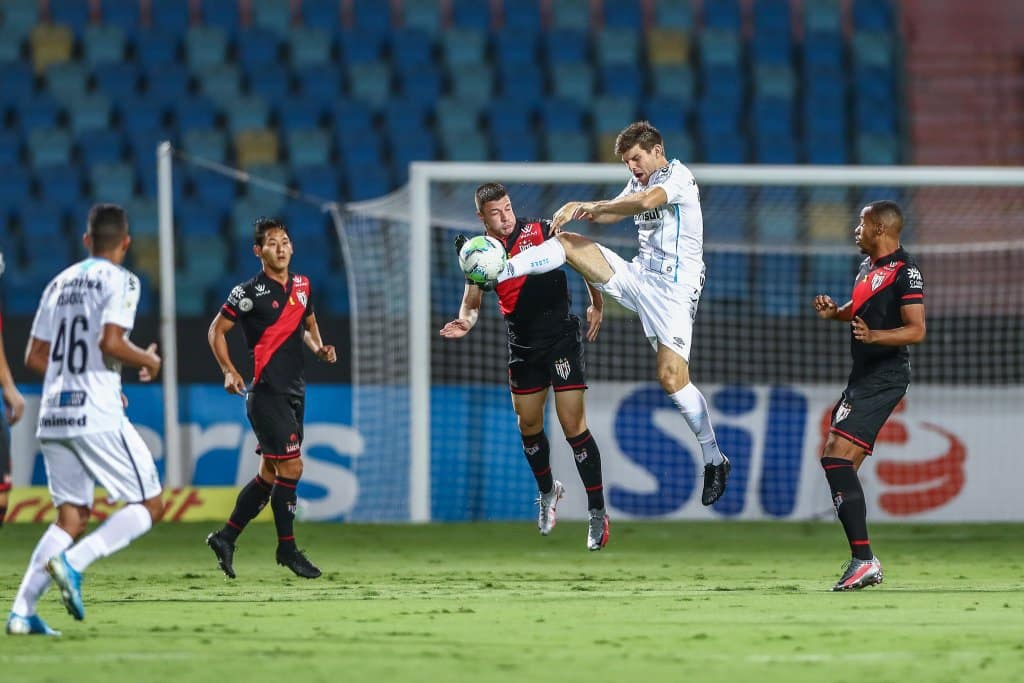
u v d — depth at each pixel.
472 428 47.91
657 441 47.34
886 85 72.56
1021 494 47.53
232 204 64.25
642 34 74.19
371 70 70.94
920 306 26.11
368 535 42.66
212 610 23.69
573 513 47.34
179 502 45.41
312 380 47.28
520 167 45.56
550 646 19.00
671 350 27.12
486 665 17.34
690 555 37.44
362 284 49.22
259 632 20.53
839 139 69.56
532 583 29.25
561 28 74.31
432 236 50.22
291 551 29.62
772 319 49.59
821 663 17.47
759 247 51.38
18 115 68.94
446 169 45.44
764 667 17.17
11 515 45.12
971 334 48.09
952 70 74.88
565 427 29.02
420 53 72.31
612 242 50.66
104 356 20.55
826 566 34.19
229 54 72.50
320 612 23.33
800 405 47.75
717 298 49.69
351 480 47.12
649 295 27.06
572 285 49.75
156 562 35.19
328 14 74.62
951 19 75.88
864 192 55.81
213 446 46.50
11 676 16.53
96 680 16.27
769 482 47.47
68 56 72.19
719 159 67.88
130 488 20.59
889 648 18.70
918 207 57.41
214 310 59.81
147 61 71.75
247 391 29.59
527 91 70.81
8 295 59.12
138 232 63.53
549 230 28.28
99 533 20.23
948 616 22.38
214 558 36.34
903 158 70.31
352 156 67.56
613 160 67.81
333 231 64.12
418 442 45.97
